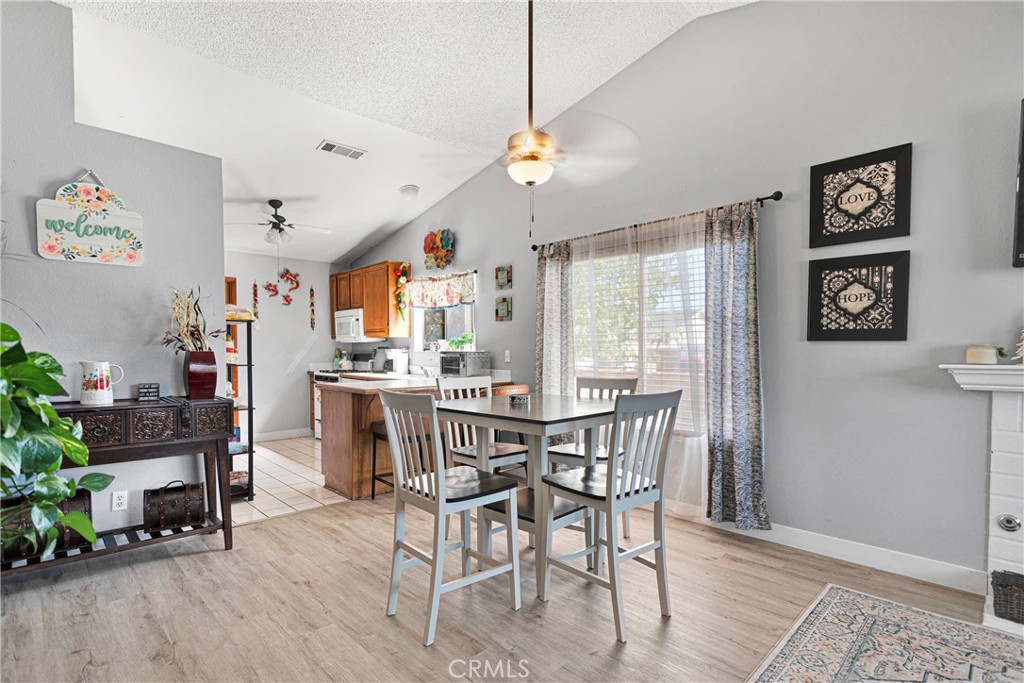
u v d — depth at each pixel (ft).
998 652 6.33
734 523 10.50
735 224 10.11
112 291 9.41
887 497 8.70
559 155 13.79
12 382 4.64
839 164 9.12
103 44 9.36
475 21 9.98
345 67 10.66
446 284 17.06
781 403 9.87
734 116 10.52
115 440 8.45
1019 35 7.54
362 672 5.98
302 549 9.53
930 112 8.26
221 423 9.48
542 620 7.11
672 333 11.24
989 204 7.76
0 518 5.09
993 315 7.73
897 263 8.54
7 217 8.41
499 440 15.16
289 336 21.25
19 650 6.36
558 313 13.38
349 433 12.72
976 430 7.88
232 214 16.58
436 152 14.76
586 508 8.16
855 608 7.40
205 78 10.44
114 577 8.36
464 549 8.16
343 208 17.24
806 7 9.56
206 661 6.16
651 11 10.62
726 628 6.89
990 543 7.64
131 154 9.59
